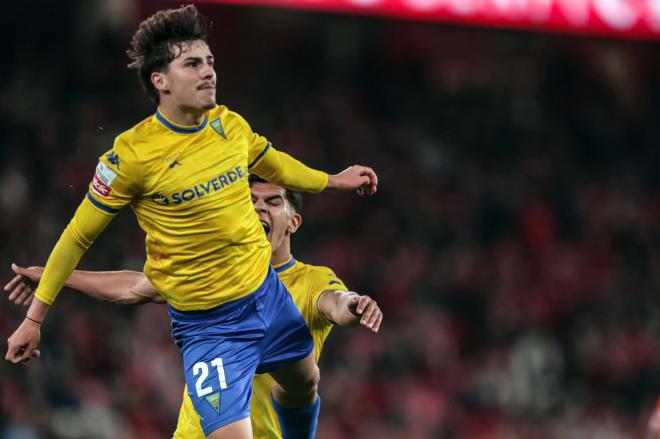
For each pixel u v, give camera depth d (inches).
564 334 2009.1
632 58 2484.0
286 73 2249.0
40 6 1973.4
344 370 1742.1
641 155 2434.8
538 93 2438.5
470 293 1991.9
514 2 1630.2
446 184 2190.0
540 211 2209.6
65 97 1937.7
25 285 680.4
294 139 2145.7
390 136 2239.2
